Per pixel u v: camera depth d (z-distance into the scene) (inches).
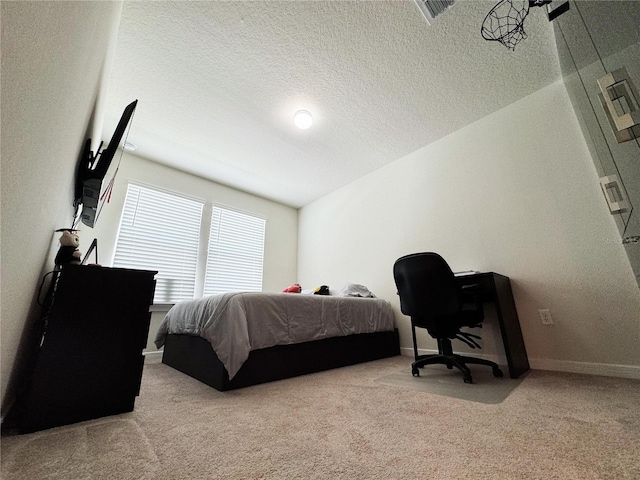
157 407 49.7
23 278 30.2
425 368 82.8
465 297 84.5
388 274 124.1
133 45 70.9
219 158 126.6
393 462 30.2
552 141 83.0
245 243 156.3
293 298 79.3
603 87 55.5
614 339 66.2
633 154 53.9
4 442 35.7
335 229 155.5
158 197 127.3
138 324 51.2
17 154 20.3
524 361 75.1
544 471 27.7
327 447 33.9
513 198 88.7
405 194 122.6
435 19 65.9
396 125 104.7
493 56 75.9
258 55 74.5
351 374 75.4
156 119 99.7
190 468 29.8
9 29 15.7
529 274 81.7
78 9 29.5
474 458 30.5
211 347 67.1
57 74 26.7
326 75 81.5
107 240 108.7
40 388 40.9
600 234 71.3
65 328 44.4
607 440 33.4
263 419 43.4
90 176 54.6
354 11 63.7
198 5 61.7
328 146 118.0
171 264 125.2
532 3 55.1
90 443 35.7
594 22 57.2
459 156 105.8
